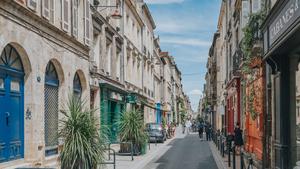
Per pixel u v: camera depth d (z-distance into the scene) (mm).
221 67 43875
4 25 12227
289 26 9219
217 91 49938
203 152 27266
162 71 65500
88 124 12688
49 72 16750
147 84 45969
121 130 23172
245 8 21844
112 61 27719
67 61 18031
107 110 25625
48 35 15766
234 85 28266
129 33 34438
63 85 17703
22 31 13484
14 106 13703
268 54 11891
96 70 23250
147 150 27750
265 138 15406
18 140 13914
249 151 20609
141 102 39844
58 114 17344
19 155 13945
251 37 16719
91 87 22297
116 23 29641
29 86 14336
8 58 13297
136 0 38750
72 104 13156
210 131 42094
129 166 19047
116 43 29219
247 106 20609
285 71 11867
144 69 43938
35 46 14539
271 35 11672
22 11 13352
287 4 9445
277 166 12469
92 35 22469
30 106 14344
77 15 19891
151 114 49531
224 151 24297
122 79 30922
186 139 44406
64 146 12438
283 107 11898
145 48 43875
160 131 37250
